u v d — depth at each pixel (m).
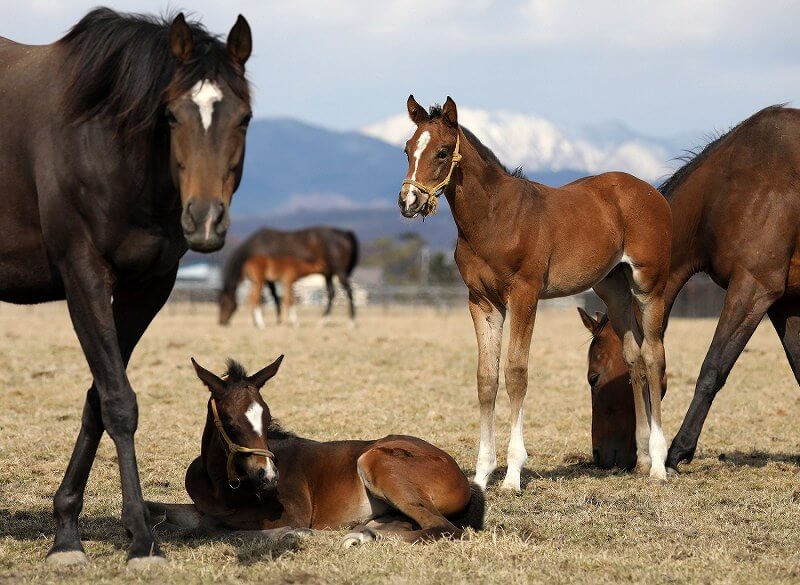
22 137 7.21
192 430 13.66
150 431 13.56
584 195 10.93
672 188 12.09
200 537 8.09
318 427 14.11
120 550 7.63
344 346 25.22
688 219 11.85
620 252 11.05
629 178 11.36
